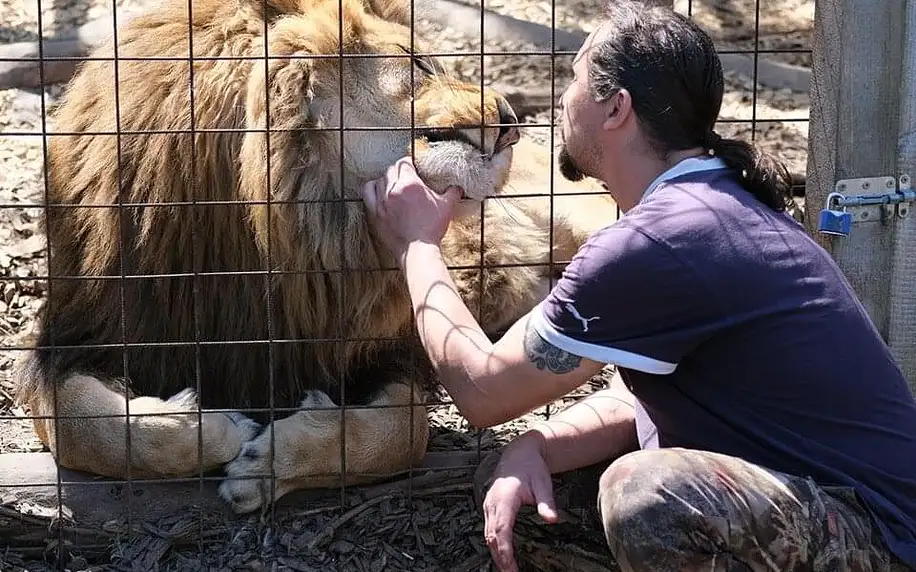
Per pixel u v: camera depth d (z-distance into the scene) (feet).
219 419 11.69
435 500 12.03
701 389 9.46
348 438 11.75
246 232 12.14
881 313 11.45
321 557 11.38
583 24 27.45
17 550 11.50
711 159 9.66
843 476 9.18
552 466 10.67
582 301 9.16
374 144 12.03
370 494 11.98
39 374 12.66
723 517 8.74
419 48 12.80
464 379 9.93
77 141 12.64
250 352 12.50
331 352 12.54
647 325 9.12
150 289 12.38
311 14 12.24
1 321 15.85
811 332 9.17
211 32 12.13
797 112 23.85
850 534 8.95
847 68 11.10
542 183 17.53
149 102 12.13
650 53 9.45
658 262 8.98
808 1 29.58
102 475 11.91
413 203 10.98
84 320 12.67
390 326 12.65
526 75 24.53
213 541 11.59
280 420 12.07
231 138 12.03
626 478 8.96
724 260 9.05
